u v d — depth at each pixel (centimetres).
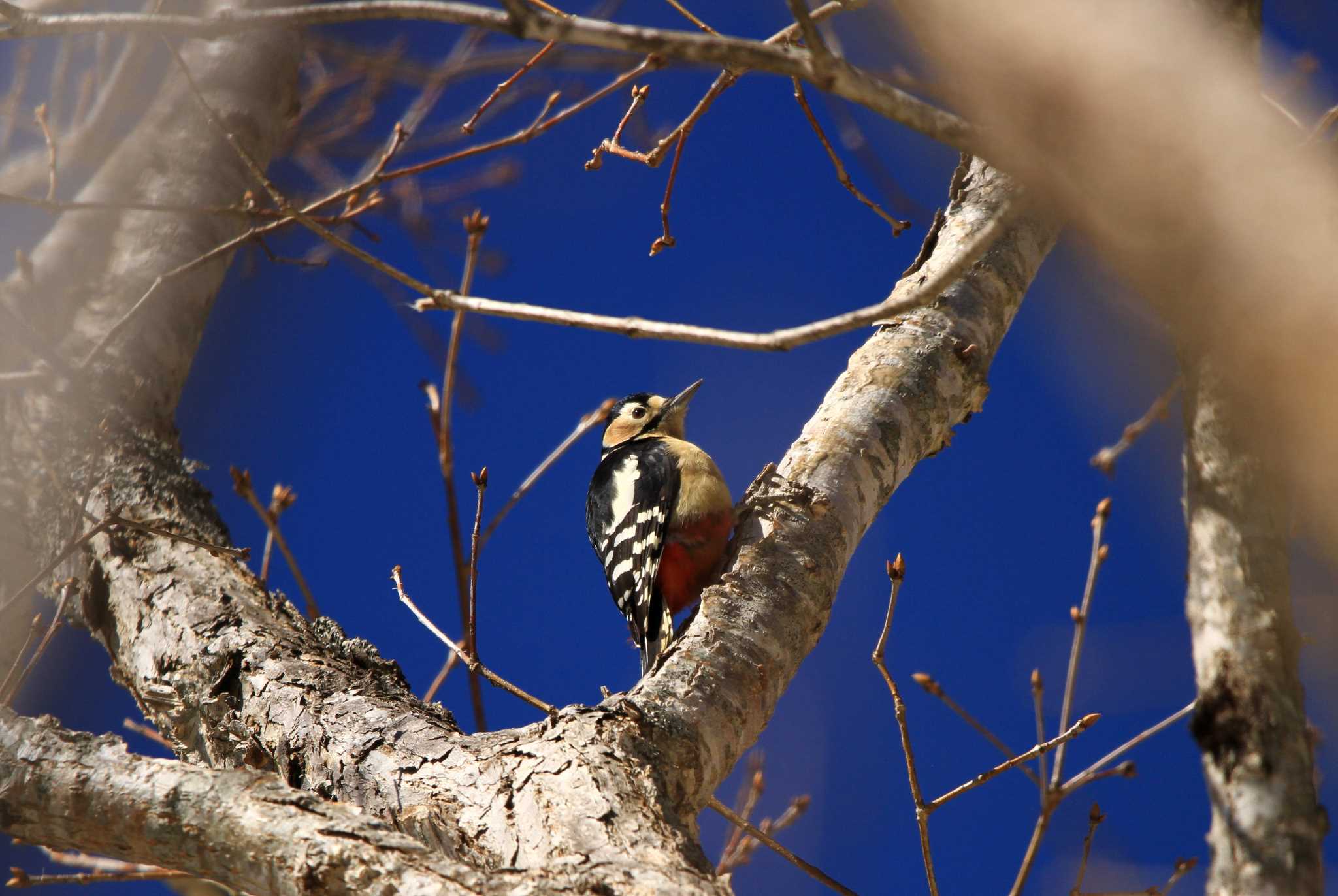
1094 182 351
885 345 991
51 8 1359
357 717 798
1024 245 1025
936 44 348
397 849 603
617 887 590
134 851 669
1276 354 364
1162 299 369
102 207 902
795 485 903
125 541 1012
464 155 1010
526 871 595
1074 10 338
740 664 798
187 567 980
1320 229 352
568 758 696
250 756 822
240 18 513
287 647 881
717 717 764
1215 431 443
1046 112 346
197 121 1352
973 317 995
